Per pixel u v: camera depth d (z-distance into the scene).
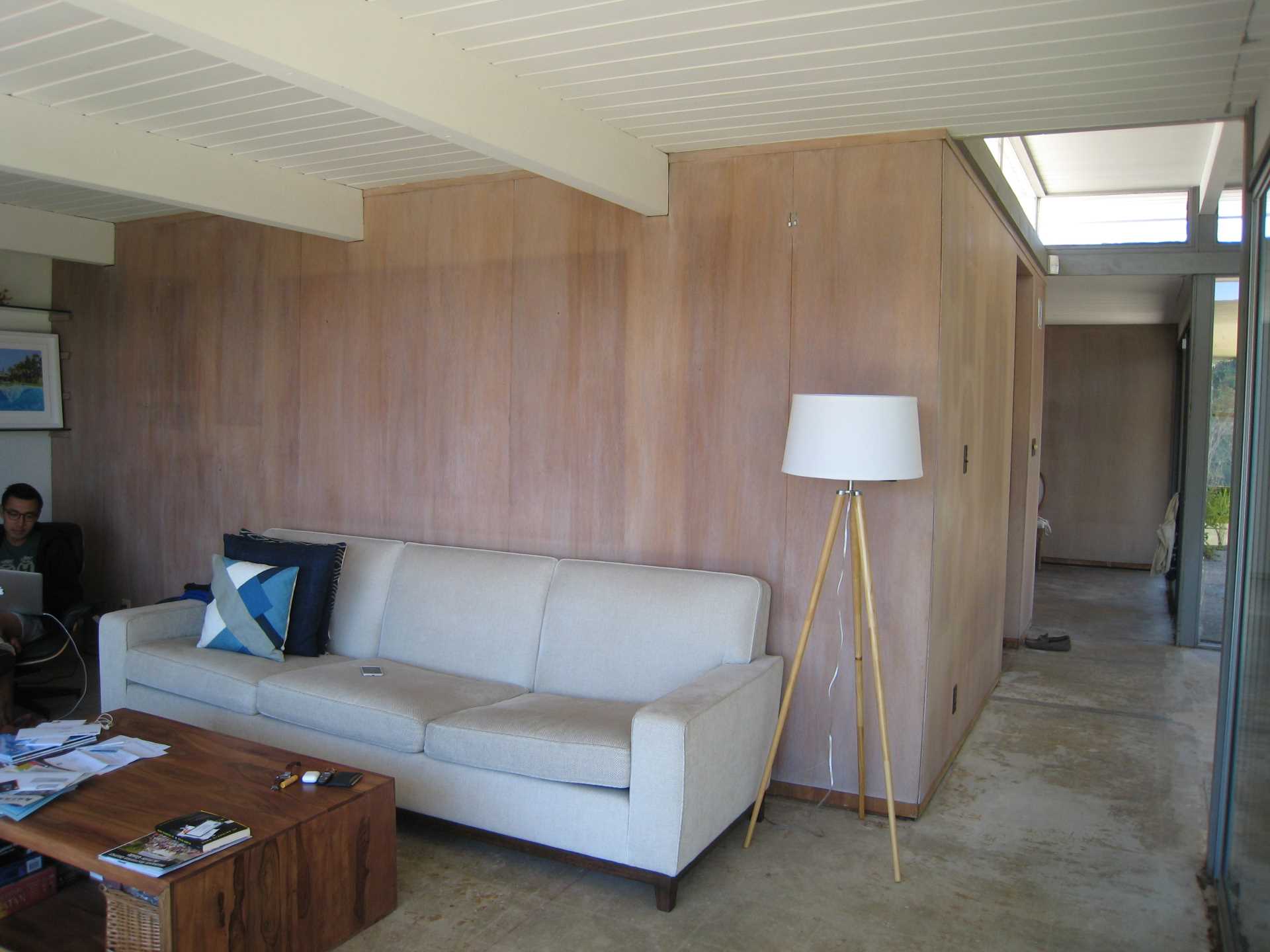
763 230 3.45
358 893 2.50
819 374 3.38
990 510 4.43
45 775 2.50
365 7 2.35
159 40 2.63
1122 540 9.41
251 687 3.38
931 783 3.46
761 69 2.71
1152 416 9.26
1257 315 2.71
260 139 3.57
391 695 3.15
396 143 3.60
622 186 3.32
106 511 5.48
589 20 2.40
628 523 3.74
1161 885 2.85
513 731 2.82
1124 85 2.77
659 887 2.65
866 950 2.47
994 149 4.82
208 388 4.95
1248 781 2.47
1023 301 5.66
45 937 2.34
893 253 3.25
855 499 2.99
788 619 3.45
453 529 4.17
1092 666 5.46
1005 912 2.68
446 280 4.13
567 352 3.84
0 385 5.36
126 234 5.24
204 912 2.07
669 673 3.25
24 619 4.20
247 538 4.06
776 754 3.45
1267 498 2.41
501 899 2.71
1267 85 2.66
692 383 3.59
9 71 2.88
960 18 2.33
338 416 4.48
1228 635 2.83
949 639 3.61
